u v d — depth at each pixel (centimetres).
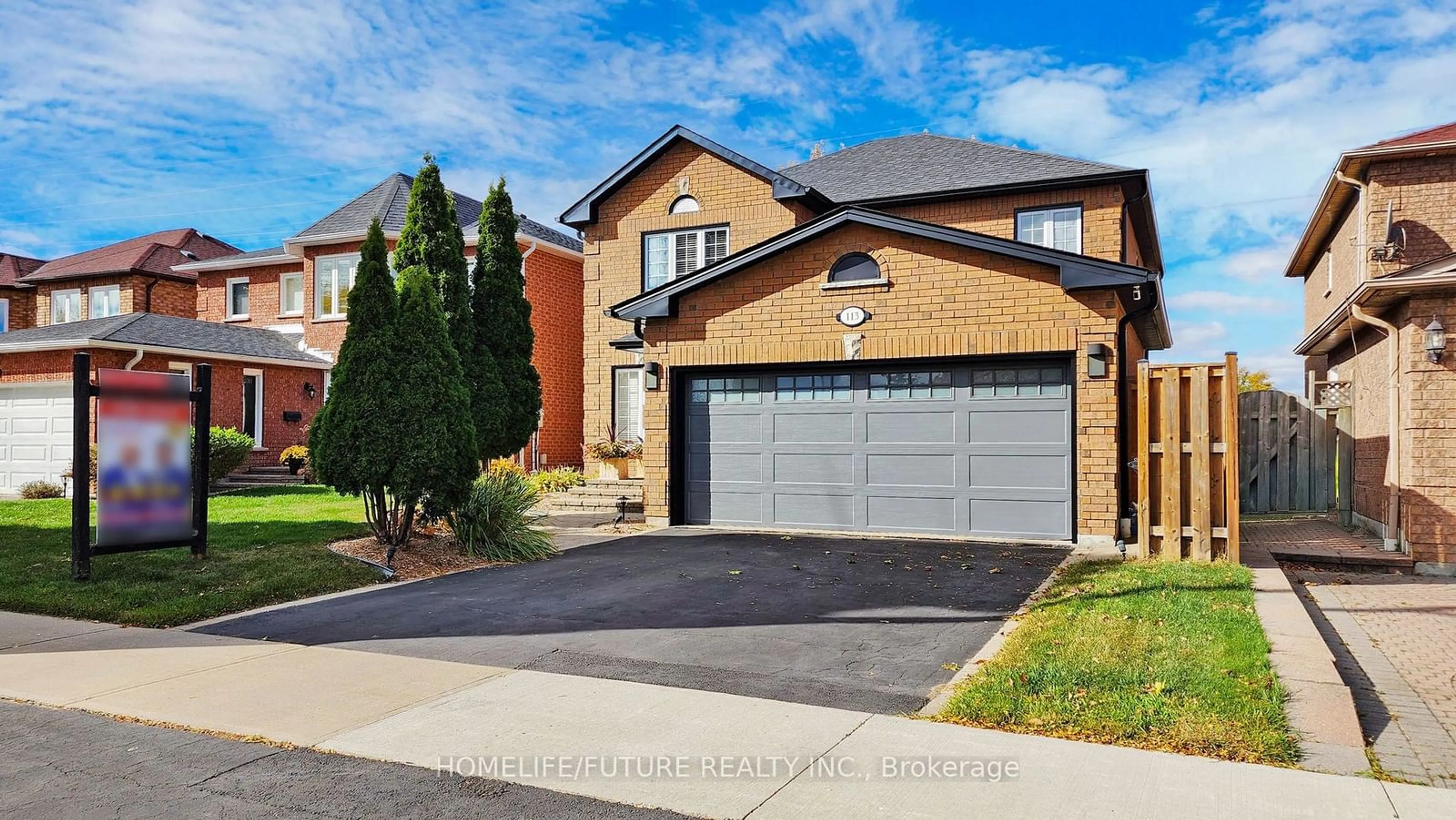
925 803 378
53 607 796
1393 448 1080
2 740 470
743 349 1287
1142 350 1698
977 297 1145
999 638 666
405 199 2306
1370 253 1454
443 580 947
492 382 1566
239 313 2528
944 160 1808
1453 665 631
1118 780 398
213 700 535
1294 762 417
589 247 1897
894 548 1102
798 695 538
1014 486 1145
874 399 1228
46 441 1827
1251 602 744
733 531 1290
